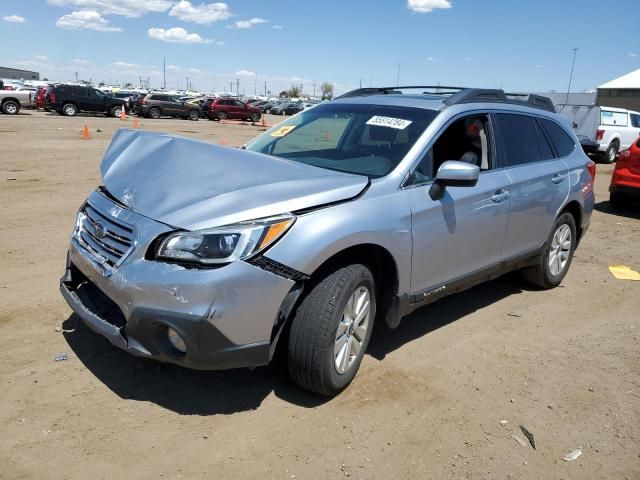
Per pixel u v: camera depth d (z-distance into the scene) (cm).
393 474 292
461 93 458
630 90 5219
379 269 384
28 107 3453
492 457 310
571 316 522
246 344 306
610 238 856
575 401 371
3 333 414
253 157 378
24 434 302
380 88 530
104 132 2284
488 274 476
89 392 345
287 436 316
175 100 4044
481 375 399
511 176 479
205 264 296
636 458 316
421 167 400
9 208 823
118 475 278
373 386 374
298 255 312
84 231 367
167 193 332
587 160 612
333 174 371
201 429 317
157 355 310
